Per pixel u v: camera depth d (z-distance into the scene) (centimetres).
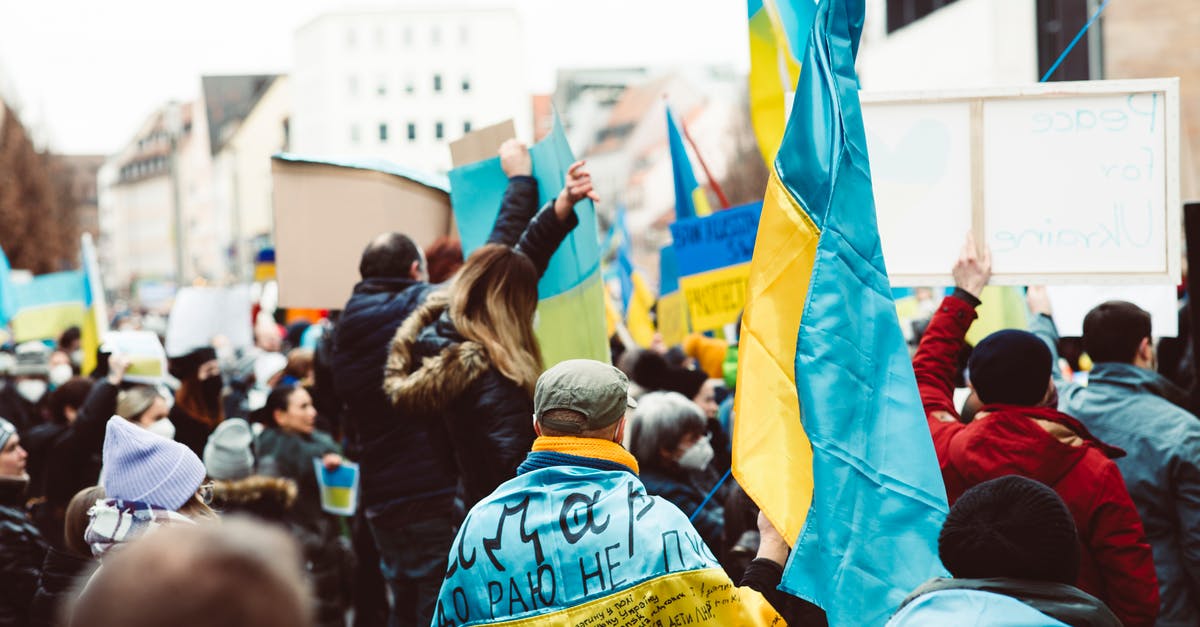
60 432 802
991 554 264
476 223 541
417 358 461
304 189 607
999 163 416
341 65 10812
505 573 309
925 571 314
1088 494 388
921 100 419
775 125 419
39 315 1364
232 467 698
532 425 445
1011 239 416
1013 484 271
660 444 544
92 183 17062
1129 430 465
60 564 410
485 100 10950
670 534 306
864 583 312
